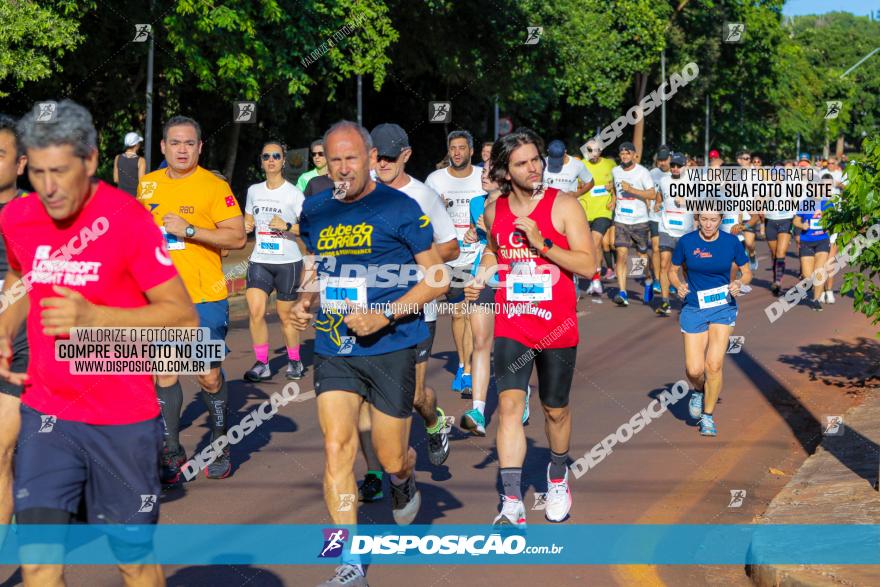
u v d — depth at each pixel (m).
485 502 5.70
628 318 12.84
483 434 6.90
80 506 3.47
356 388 4.48
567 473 5.98
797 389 8.67
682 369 9.52
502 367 5.12
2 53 13.94
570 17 28.05
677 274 7.35
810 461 6.41
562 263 4.99
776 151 63.31
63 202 3.24
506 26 25.81
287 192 8.75
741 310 13.58
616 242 14.05
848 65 82.44
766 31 43.94
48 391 3.37
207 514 5.49
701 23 41.31
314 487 5.98
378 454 4.68
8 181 4.70
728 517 5.50
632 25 34.81
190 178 6.07
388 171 5.67
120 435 3.38
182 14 16.02
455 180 8.00
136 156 14.62
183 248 6.00
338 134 4.46
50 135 3.19
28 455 3.34
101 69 19.75
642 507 5.64
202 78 16.89
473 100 31.31
